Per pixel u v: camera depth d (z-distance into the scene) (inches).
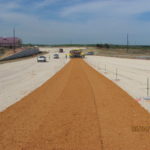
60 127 254.7
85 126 257.1
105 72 999.6
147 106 365.7
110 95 441.7
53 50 4940.9
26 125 264.5
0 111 344.2
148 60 1879.9
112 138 220.8
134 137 223.5
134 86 593.0
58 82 650.2
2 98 455.2
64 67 1328.7
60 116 299.0
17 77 845.2
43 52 4124.0
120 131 240.4
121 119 283.6
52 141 215.0
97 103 372.2
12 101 421.7
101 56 2883.9
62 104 367.9
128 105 359.6
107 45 5944.9
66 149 197.2
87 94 450.9
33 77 837.2
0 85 647.1
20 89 568.4
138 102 392.8
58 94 455.8
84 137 223.8
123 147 200.1
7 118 295.3
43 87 566.9
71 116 298.2
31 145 206.8
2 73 1003.3
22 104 376.8
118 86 576.7
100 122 271.3
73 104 366.3
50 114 309.9
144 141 213.5
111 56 2780.5
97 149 196.2
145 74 906.1
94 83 616.4
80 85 577.0
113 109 333.4
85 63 1697.8
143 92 501.0
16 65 1512.1
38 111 327.6
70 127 254.2
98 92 474.6
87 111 322.7
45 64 1617.9
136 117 292.8
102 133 234.4
